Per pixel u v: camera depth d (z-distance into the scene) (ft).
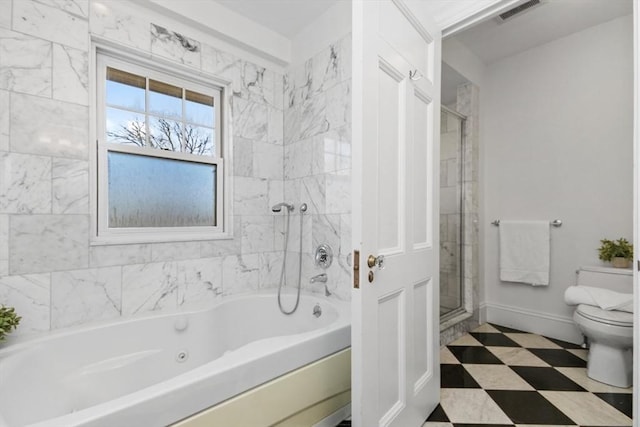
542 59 9.14
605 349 6.34
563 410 5.40
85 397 4.66
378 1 4.02
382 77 4.17
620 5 7.36
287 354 4.11
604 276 7.59
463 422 5.10
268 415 3.86
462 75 9.22
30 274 4.75
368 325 3.80
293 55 7.93
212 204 7.21
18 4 4.67
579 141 8.48
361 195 3.71
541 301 9.14
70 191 5.10
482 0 5.21
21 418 3.73
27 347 4.32
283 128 8.20
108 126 5.82
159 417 3.00
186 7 6.26
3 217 4.55
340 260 6.63
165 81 6.57
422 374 5.13
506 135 9.89
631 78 7.68
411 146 4.78
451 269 9.82
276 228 8.02
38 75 4.82
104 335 5.09
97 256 5.39
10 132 4.60
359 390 3.69
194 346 5.98
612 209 7.95
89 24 5.32
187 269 6.50
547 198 9.05
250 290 7.52
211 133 7.27
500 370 6.89
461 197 10.00
